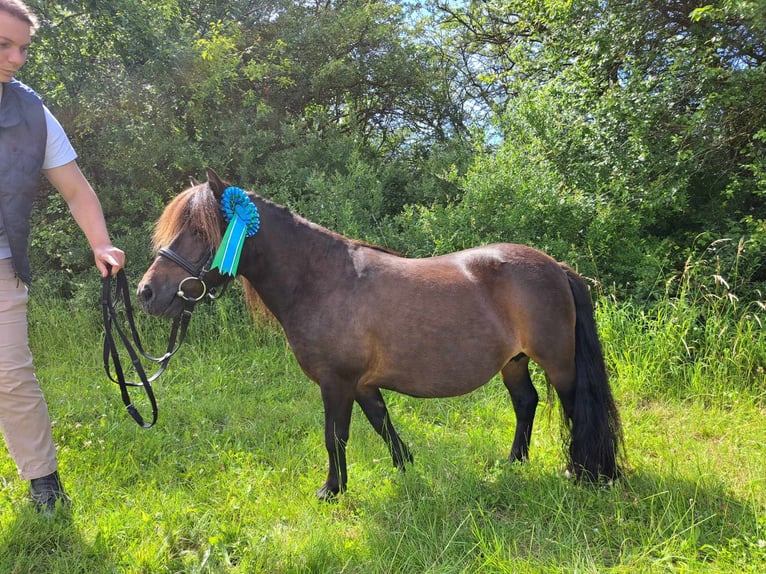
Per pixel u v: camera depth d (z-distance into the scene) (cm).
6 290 225
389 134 928
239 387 430
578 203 526
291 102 827
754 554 212
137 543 229
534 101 606
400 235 576
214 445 323
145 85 632
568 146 572
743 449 311
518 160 564
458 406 394
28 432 239
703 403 379
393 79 876
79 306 565
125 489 272
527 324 268
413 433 348
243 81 767
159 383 432
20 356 231
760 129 514
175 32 671
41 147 227
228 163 687
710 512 241
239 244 245
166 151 624
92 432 328
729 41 517
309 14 879
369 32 858
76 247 602
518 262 273
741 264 491
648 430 346
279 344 504
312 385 436
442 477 276
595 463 267
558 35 636
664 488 260
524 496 259
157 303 241
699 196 574
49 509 240
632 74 537
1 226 223
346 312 252
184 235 244
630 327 437
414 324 254
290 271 258
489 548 220
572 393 279
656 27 569
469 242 532
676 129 544
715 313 435
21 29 206
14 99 222
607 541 227
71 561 215
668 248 535
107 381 433
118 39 607
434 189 682
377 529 237
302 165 682
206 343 516
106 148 634
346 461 298
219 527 238
